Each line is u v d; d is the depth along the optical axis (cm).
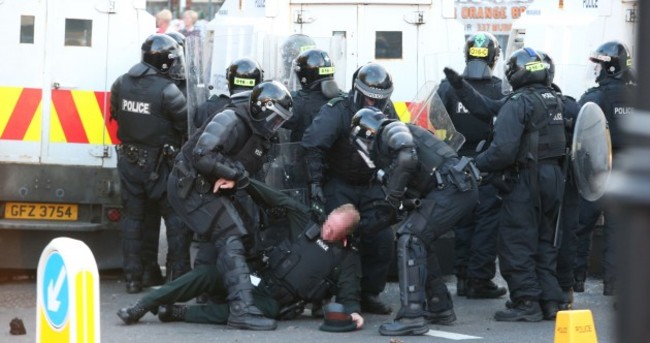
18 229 3195
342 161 2745
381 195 2758
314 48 2942
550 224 2758
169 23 6178
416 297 2497
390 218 2555
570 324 1675
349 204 2602
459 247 3259
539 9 3962
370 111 2484
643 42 633
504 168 2706
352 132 2480
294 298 2642
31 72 3272
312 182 2670
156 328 2552
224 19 4041
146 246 3216
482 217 3145
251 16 3969
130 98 3100
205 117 2994
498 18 5791
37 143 3269
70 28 3291
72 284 1484
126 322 2588
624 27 3794
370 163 2491
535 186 2700
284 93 2552
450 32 3738
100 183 3241
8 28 3266
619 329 632
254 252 2652
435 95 2897
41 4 3278
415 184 2520
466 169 2516
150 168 3097
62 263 1516
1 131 3253
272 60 3238
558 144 2733
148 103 3080
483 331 2584
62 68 3284
